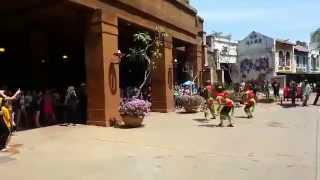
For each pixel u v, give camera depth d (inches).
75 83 1139.9
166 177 395.2
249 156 486.3
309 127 738.2
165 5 1033.5
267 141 587.5
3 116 532.7
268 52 2305.6
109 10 773.9
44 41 991.0
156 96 1024.2
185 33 1199.6
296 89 1338.6
